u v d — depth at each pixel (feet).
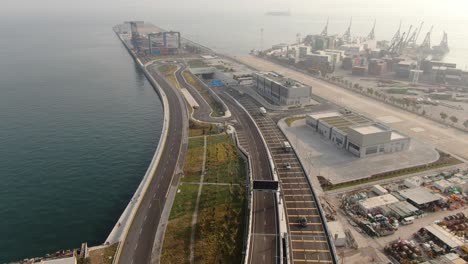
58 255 363.76
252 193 445.78
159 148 593.42
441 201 435.53
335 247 362.94
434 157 568.00
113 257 351.05
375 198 439.22
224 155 569.64
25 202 472.03
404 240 370.73
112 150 636.07
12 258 371.35
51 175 542.16
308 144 617.21
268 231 380.78
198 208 431.43
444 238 365.40
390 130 571.69
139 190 467.11
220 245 365.40
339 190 471.21
